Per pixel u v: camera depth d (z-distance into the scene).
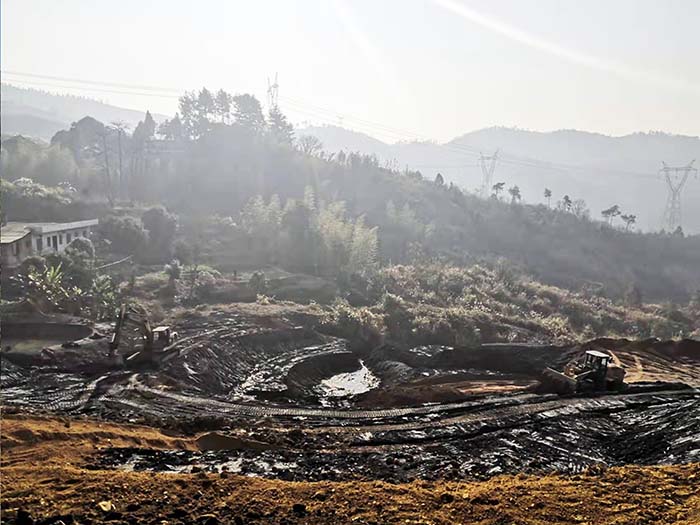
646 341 35.41
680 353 34.66
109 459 13.08
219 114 111.12
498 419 20.47
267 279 49.41
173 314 36.62
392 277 53.19
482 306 49.22
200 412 21.36
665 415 19.94
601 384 25.19
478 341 39.78
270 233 58.47
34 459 12.57
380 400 25.52
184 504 9.41
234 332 34.25
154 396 22.95
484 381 30.20
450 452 16.41
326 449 16.72
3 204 54.16
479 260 74.38
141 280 43.06
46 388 23.27
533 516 9.31
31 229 41.06
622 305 68.06
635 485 10.96
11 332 29.33
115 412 20.61
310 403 26.64
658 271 97.00
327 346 37.06
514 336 41.59
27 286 34.03
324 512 9.32
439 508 9.65
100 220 54.81
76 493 9.58
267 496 10.00
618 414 21.64
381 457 15.20
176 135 106.56
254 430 18.48
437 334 39.62
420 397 24.83
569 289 74.31
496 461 15.51
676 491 10.60
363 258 54.59
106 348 28.08
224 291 43.38
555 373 26.27
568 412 21.64
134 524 8.49
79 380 24.67
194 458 13.61
